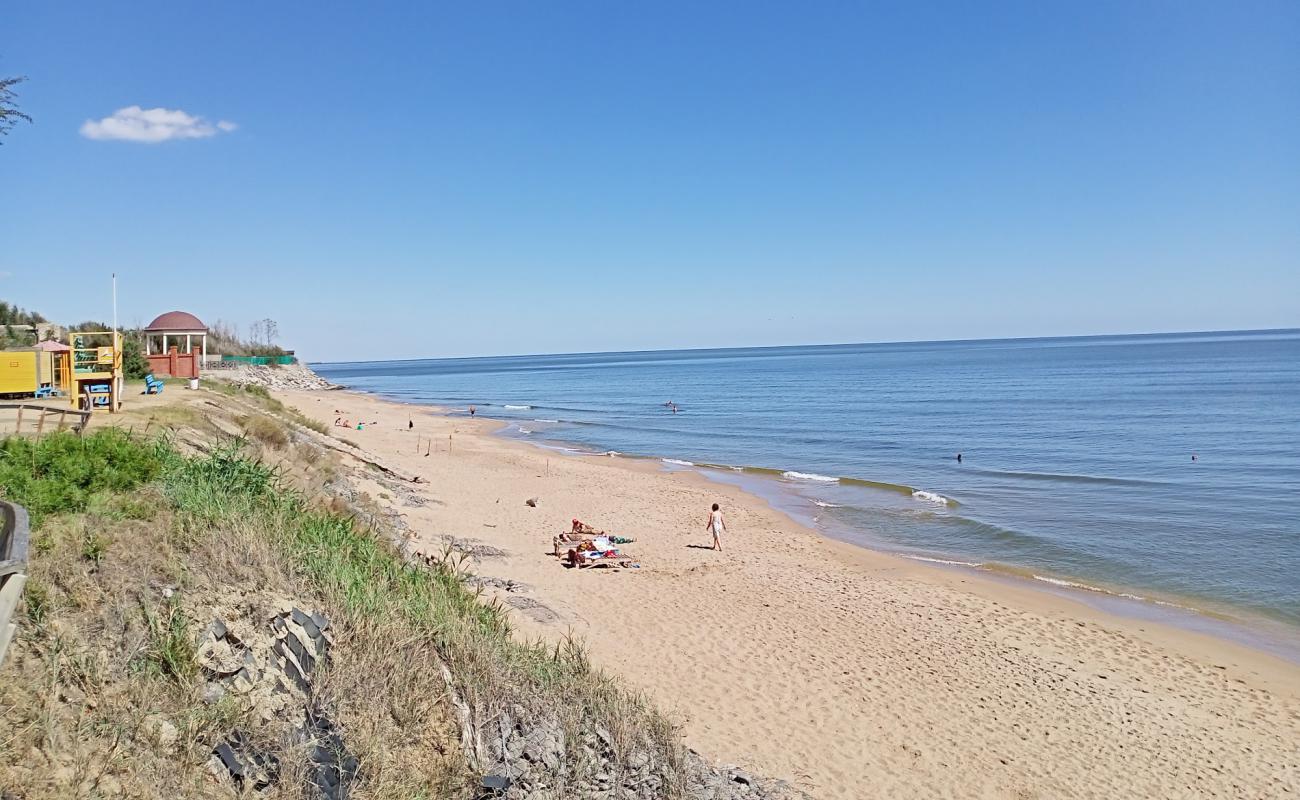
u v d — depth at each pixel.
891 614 16.14
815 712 11.41
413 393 106.81
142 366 30.05
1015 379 100.62
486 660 7.73
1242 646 15.35
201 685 5.56
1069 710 12.26
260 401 33.38
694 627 14.36
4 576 3.98
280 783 5.34
